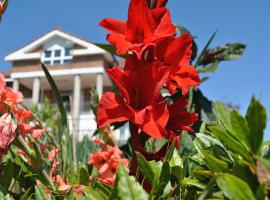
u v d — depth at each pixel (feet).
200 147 1.67
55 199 1.86
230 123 1.31
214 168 1.34
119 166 1.28
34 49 54.24
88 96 55.93
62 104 2.43
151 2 1.95
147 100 1.72
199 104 5.65
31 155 1.86
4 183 1.69
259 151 1.18
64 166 2.94
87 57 52.75
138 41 1.84
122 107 1.71
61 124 3.19
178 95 4.96
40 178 1.86
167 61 1.85
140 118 1.64
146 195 1.25
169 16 1.87
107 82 56.85
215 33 4.32
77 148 5.14
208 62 5.81
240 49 5.79
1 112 2.05
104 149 3.91
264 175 1.11
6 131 1.73
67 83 55.88
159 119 1.66
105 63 53.01
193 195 1.55
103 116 1.69
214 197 1.30
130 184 1.26
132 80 1.74
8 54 54.08
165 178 1.54
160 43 1.84
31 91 58.34
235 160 1.33
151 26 1.82
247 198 1.10
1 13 2.05
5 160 2.13
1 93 2.09
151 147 3.90
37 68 53.88
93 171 3.57
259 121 1.17
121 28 1.88
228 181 1.11
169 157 1.62
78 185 1.86
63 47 53.57
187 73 1.83
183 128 1.83
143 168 1.58
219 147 1.54
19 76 54.13
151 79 1.72
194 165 2.89
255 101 1.17
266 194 1.10
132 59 1.79
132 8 1.83
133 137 1.82
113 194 1.31
